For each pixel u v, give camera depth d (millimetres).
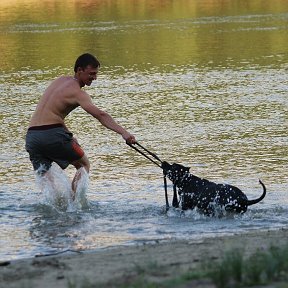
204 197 10828
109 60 28906
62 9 49281
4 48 32750
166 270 6863
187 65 27406
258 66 26875
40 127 11734
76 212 11305
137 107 20391
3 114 19812
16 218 11039
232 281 6297
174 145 15992
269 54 29562
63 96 11734
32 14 46969
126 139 11648
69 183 11914
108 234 10008
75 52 30953
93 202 11844
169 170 11117
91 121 19000
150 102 21016
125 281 6543
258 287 6137
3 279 7035
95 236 9914
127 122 18578
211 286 6176
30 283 6773
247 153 15117
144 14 46250
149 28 38938
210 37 34938
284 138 16438
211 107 20172
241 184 12727
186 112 19594
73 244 9531
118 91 22734
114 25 40781
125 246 8906
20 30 39312
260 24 39906
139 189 12641
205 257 7359
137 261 7445
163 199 11977
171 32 37031
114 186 12867
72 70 26734
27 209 11523
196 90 22672
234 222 10398
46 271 7281
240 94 21875
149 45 32688
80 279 6828
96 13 47250
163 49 31453
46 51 31469
